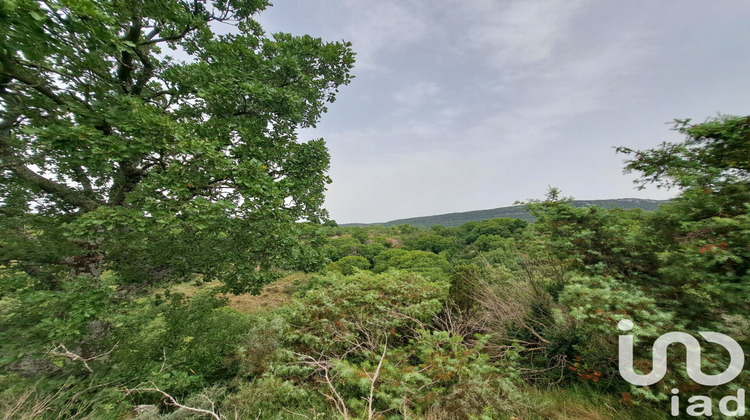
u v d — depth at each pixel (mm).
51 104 3871
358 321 5258
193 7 5777
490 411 2779
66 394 3391
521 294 5152
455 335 3875
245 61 5699
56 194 4609
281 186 4762
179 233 5250
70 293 3623
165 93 5410
